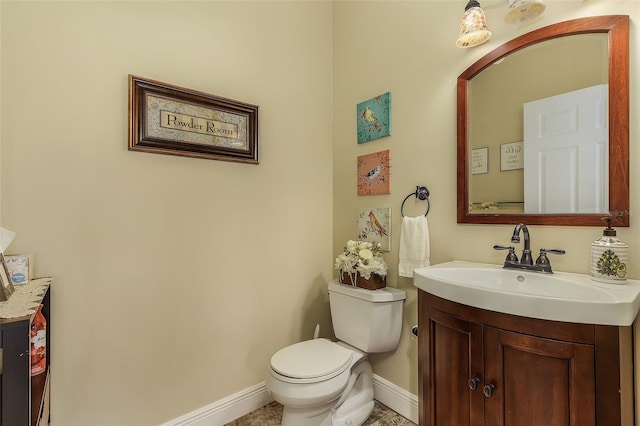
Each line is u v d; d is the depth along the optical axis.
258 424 1.68
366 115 1.97
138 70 1.46
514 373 0.94
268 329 1.89
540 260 1.18
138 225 1.45
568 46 1.20
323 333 2.16
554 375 0.87
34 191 1.23
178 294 1.56
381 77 1.90
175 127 1.54
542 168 1.26
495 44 1.39
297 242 2.04
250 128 1.81
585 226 1.13
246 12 1.83
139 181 1.46
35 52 1.23
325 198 2.20
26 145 1.21
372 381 1.78
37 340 1.02
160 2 1.52
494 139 1.40
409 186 1.73
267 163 1.90
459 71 1.51
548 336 0.88
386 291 1.68
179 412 1.56
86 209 1.33
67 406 1.28
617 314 0.79
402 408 1.73
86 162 1.33
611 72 1.09
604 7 1.11
